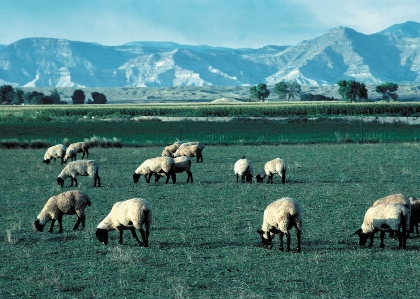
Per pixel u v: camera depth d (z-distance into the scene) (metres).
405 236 27.61
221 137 107.88
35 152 88.75
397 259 25.84
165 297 21.36
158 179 54.25
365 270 24.27
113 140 99.50
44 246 30.31
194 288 22.50
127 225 29.70
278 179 55.06
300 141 97.31
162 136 113.12
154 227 34.47
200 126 136.62
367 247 28.53
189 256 27.05
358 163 66.56
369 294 21.08
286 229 27.11
